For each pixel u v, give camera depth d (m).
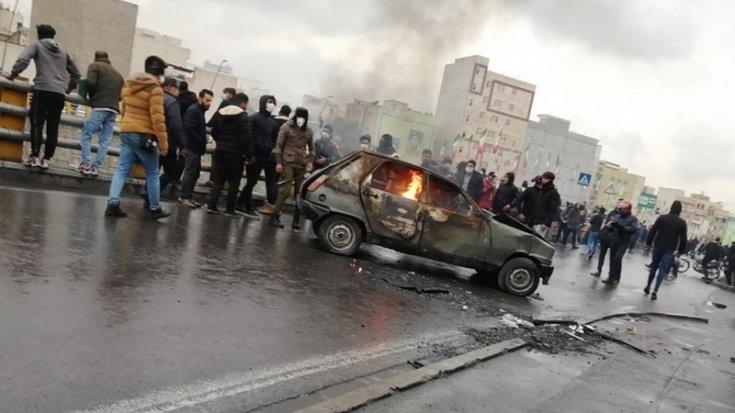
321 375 3.45
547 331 5.85
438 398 3.43
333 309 4.79
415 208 7.23
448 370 3.90
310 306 4.71
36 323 3.20
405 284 6.38
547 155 74.44
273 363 3.44
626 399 4.11
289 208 10.63
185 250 5.59
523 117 67.44
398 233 7.21
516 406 3.54
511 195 10.88
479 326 5.39
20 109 7.37
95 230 5.57
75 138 8.80
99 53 7.89
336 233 7.20
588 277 11.55
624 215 10.92
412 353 4.22
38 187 7.25
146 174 6.59
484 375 4.02
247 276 5.17
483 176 13.32
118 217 6.41
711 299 13.23
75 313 3.45
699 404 4.34
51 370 2.73
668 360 5.69
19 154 7.45
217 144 8.24
